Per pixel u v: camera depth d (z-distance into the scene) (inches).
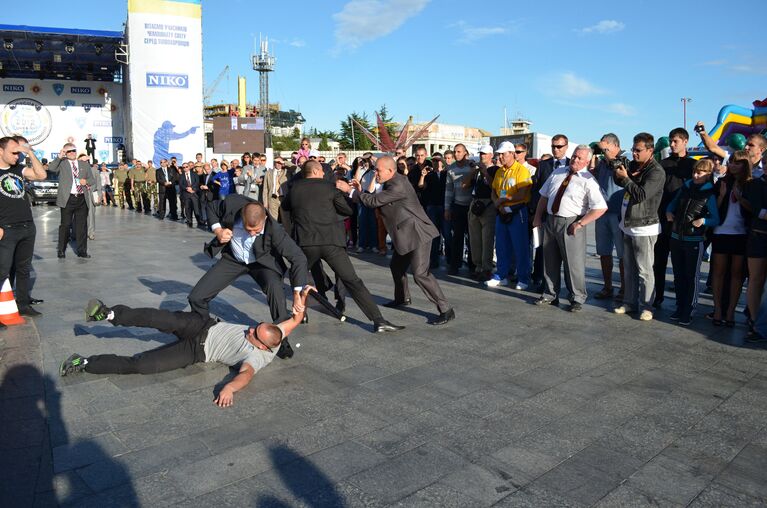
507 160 296.0
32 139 1174.3
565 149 294.0
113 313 159.6
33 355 184.1
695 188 230.8
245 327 171.8
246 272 194.7
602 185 281.1
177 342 172.4
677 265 237.8
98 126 1213.1
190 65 975.0
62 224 379.2
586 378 174.6
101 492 110.2
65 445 128.0
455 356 193.5
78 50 1116.5
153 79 959.6
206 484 113.3
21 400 151.1
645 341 213.3
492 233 322.0
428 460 124.2
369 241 444.8
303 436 134.2
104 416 142.7
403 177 229.3
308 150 460.4
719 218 230.5
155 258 388.5
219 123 1353.3
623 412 150.6
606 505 108.8
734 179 227.3
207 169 655.8
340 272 216.5
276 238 179.9
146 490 111.0
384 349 200.5
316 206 212.8
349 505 107.3
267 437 133.3
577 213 253.0
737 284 230.1
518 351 199.6
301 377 172.1
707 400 159.5
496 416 146.8
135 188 813.9
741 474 121.3
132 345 196.5
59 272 333.4
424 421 143.3
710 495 113.2
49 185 856.9
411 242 227.8
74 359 165.9
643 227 239.3
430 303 272.4
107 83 1205.7
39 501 106.7
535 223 272.7
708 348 205.9
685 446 133.0
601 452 129.3
